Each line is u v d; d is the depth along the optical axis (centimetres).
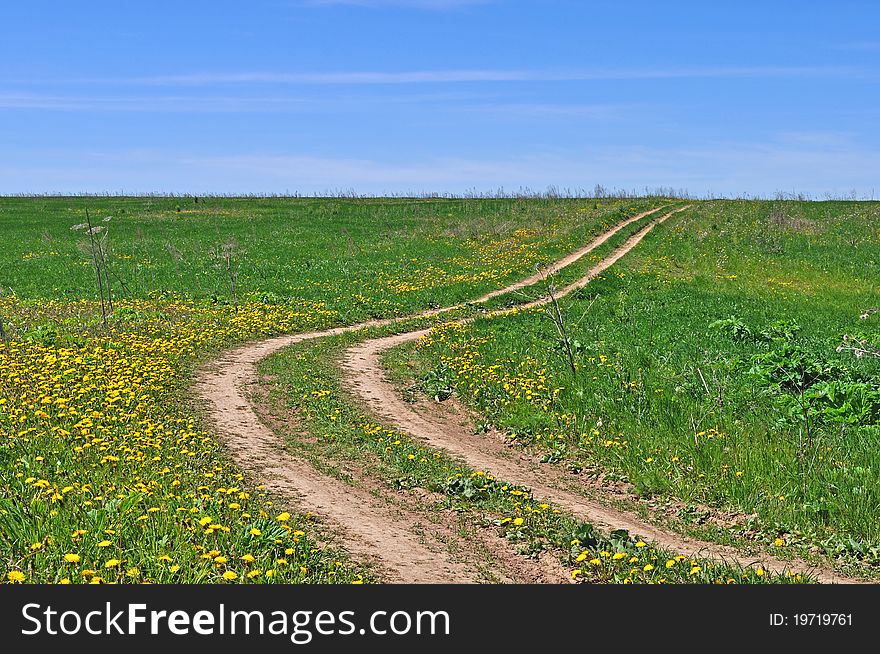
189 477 1007
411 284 3456
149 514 799
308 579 725
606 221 5359
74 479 939
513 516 970
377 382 1744
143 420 1256
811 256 4453
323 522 927
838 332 2355
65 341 2014
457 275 3681
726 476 1102
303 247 4803
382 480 1124
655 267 3966
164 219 6625
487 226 5456
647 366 1794
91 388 1425
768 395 1497
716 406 1408
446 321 2628
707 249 4569
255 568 730
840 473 1073
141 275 3741
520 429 1390
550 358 1858
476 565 827
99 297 3133
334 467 1170
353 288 3341
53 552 717
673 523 1015
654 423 1338
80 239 5269
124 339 2081
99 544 707
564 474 1217
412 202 8006
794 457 1134
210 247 4838
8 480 909
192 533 779
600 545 864
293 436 1324
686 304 2931
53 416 1225
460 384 1672
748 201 7475
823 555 904
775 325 2314
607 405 1442
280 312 2716
